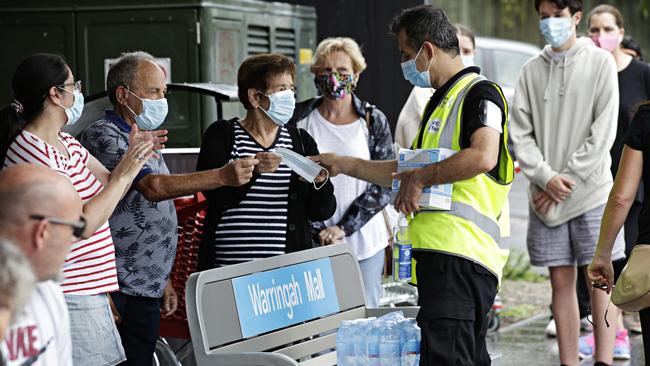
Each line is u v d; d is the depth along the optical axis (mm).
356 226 6730
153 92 5492
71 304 4719
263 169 5402
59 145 4832
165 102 5520
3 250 2996
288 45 9711
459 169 5027
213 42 8742
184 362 6469
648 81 8375
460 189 5246
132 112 5477
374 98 10211
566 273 7793
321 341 5449
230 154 5793
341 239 6727
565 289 7801
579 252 7684
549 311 10656
